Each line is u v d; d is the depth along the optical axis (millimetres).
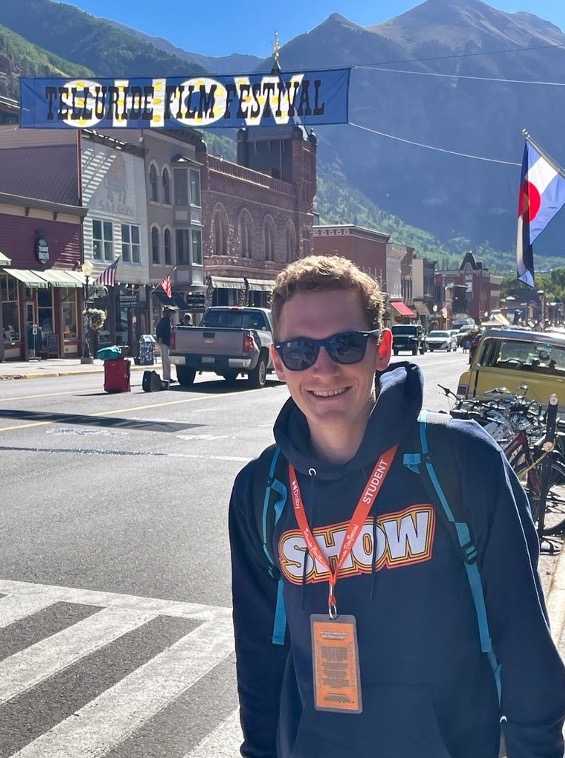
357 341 2076
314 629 2053
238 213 57344
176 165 49438
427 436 2043
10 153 42250
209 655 5145
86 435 13641
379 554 2010
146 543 7547
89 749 4023
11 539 7656
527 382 12234
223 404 18453
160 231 48312
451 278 127188
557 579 6363
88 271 36312
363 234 82250
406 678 1985
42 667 4961
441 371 34562
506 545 1996
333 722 2029
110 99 22000
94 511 8703
